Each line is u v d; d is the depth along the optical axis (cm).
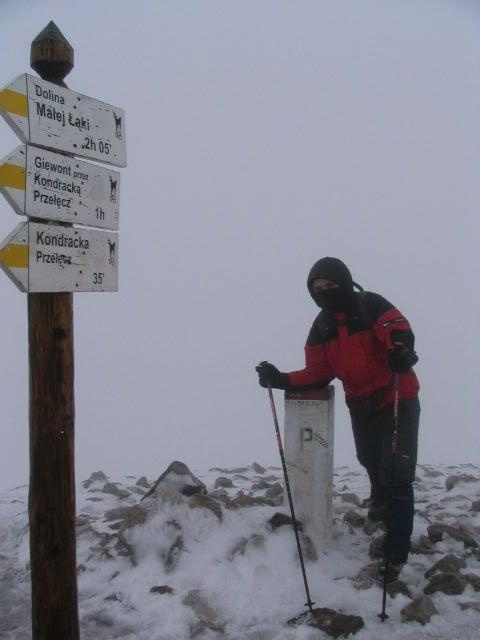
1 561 390
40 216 263
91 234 285
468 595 327
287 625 306
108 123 294
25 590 354
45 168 265
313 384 386
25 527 426
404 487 346
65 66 277
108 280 294
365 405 367
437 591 329
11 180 252
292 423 389
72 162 276
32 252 260
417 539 393
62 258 272
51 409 264
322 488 383
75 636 269
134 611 321
